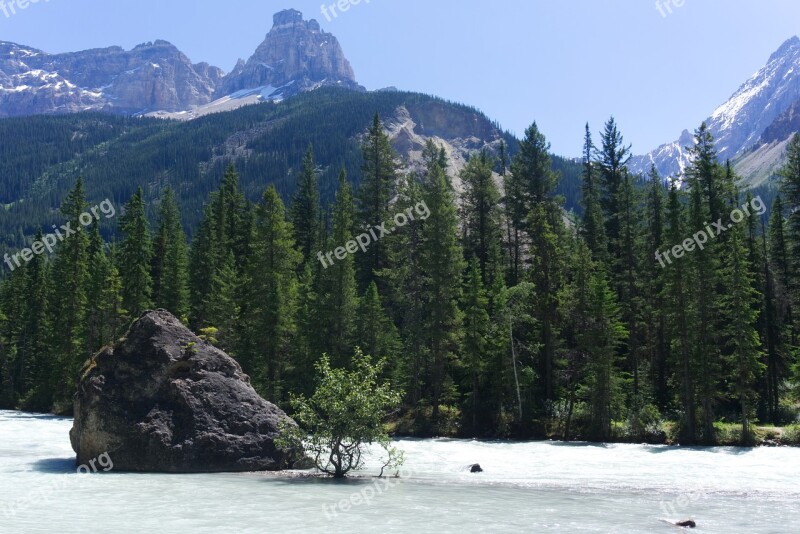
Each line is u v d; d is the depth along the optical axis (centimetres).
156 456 2545
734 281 4666
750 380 4544
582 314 5194
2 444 3459
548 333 5400
